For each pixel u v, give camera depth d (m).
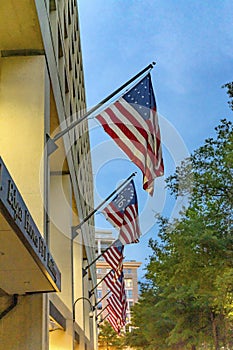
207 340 24.09
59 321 12.45
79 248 20.33
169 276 19.33
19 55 9.91
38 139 9.27
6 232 5.39
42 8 9.80
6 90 9.63
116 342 68.69
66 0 16.94
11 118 9.40
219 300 15.51
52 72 11.25
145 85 9.91
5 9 8.92
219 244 15.27
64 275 15.33
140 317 38.81
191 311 24.78
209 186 15.67
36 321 8.26
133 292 89.38
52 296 10.65
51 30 11.45
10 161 9.07
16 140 9.23
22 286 7.91
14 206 4.98
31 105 9.52
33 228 6.09
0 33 9.48
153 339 35.38
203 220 15.80
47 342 8.85
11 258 6.39
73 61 20.03
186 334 24.47
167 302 25.91
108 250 20.36
